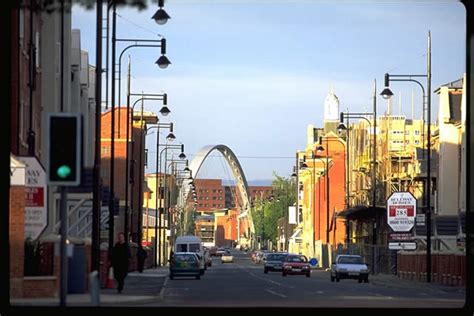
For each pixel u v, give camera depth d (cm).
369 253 10312
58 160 2411
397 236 7769
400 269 9219
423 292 5788
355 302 4222
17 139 4853
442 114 9644
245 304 3981
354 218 10762
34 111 5706
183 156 13012
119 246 4747
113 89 5850
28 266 4303
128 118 7975
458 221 8006
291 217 19612
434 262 7975
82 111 8019
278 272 10944
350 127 14325
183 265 8012
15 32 4847
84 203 5916
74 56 7231
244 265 16075
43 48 6244
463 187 8875
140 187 9944
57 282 4003
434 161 10306
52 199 5556
